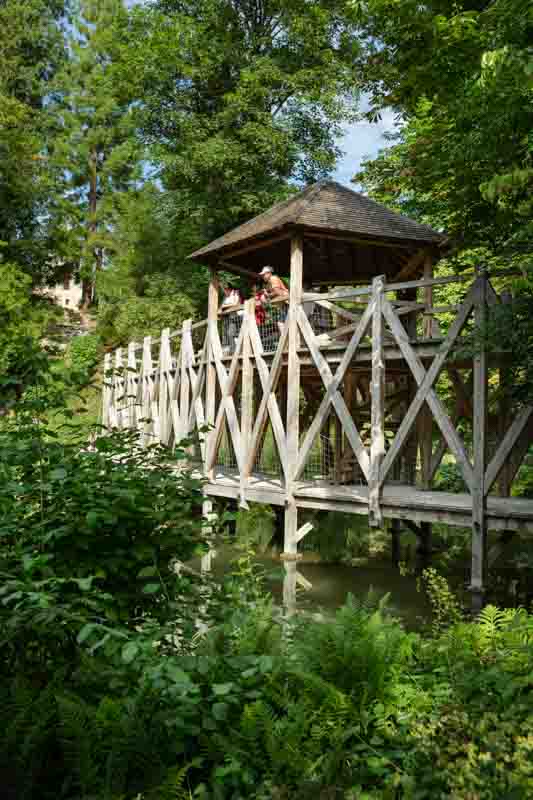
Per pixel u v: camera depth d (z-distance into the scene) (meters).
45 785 2.82
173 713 2.70
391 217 11.55
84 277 30.39
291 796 2.73
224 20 22.86
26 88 31.89
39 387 3.69
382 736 3.14
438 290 15.21
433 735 2.99
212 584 3.89
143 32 22.91
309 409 13.67
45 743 2.83
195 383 13.70
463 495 9.39
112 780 2.62
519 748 2.80
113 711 2.72
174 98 22.53
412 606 7.61
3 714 2.85
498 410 9.05
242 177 22.25
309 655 3.55
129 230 29.11
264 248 13.37
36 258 28.61
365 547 11.07
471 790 2.64
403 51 8.09
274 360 10.71
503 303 7.00
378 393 8.81
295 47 22.62
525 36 5.63
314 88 21.08
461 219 8.50
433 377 8.05
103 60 31.34
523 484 10.80
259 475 12.80
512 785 2.60
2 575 2.92
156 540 3.53
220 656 3.04
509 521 7.29
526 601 7.40
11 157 26.12
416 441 11.61
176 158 21.77
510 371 7.08
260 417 10.91
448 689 3.45
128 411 18.62
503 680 3.35
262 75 21.56
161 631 2.99
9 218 26.84
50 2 34.25
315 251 13.18
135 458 3.96
